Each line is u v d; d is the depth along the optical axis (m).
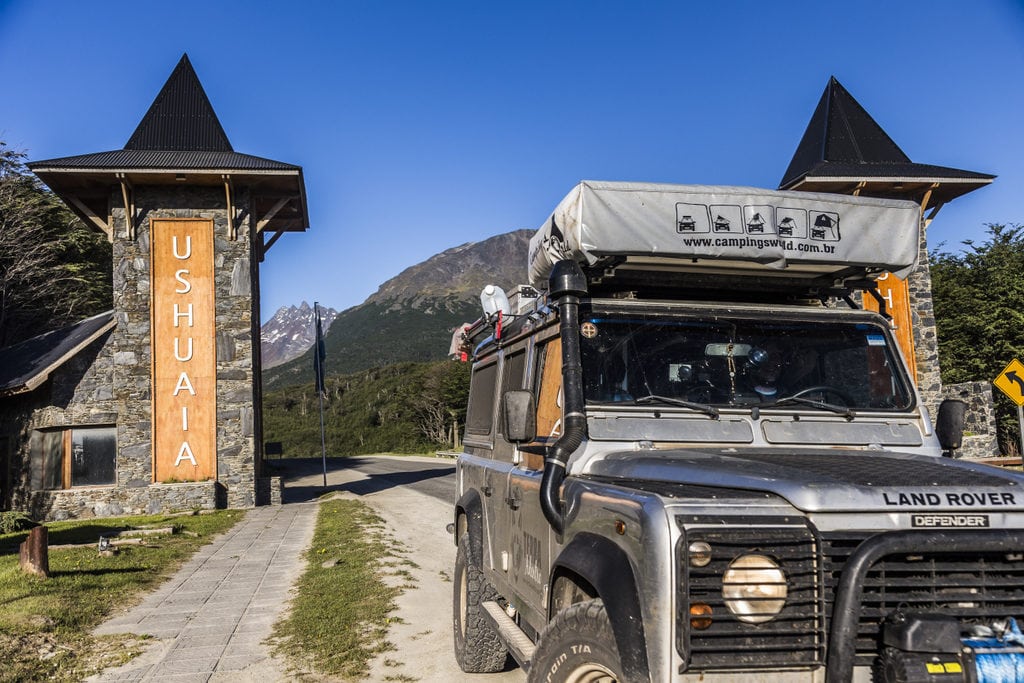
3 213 34.09
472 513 5.49
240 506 21.88
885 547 2.30
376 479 32.03
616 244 3.58
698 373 3.73
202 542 14.54
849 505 2.44
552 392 3.98
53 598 8.93
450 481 28.72
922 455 3.34
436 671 6.20
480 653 5.61
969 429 23.83
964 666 2.20
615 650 2.58
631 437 3.46
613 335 3.71
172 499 21.34
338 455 71.31
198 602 9.35
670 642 2.33
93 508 21.41
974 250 34.38
